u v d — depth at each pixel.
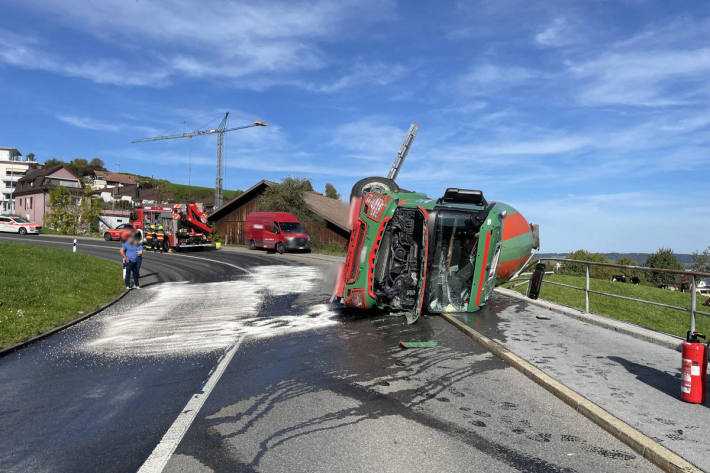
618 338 7.84
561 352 6.85
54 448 3.91
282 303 12.59
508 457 3.71
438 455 3.73
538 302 11.68
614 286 22.98
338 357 6.98
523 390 5.40
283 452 3.80
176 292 14.98
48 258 18.53
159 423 4.45
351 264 10.44
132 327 9.40
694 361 4.73
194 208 33.69
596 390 5.13
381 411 4.74
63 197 52.44
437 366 6.45
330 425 4.37
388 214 10.12
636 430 4.05
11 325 8.75
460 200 10.42
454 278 10.49
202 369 6.37
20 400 5.14
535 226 13.71
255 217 35.97
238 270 22.20
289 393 5.33
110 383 5.75
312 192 49.75
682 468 3.37
